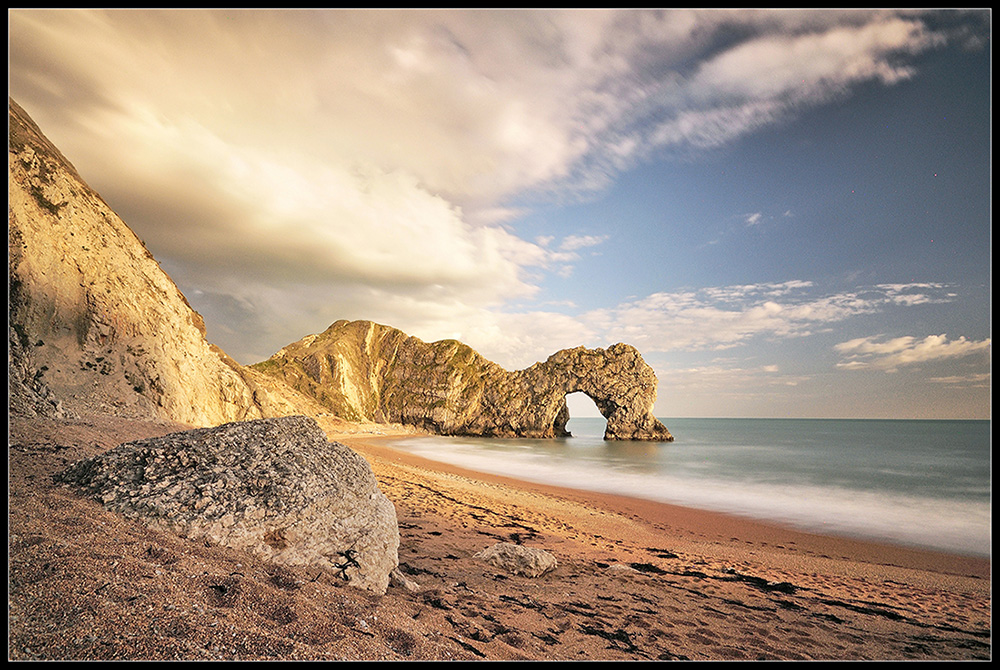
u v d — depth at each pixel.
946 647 8.27
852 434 106.56
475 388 100.31
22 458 7.91
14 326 16.98
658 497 27.03
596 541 15.75
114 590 3.80
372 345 122.06
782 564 14.23
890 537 18.19
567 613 8.01
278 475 7.11
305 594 5.27
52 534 4.55
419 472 31.00
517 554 10.74
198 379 26.67
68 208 21.30
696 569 12.91
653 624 8.05
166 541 5.27
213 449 7.23
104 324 20.89
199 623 3.76
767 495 27.73
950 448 64.88
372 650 4.44
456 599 7.60
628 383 85.38
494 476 34.81
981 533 18.89
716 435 102.75
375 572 6.99
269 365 95.38
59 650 2.93
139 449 6.86
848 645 8.06
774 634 8.26
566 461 47.19
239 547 5.85
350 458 8.75
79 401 17.69
